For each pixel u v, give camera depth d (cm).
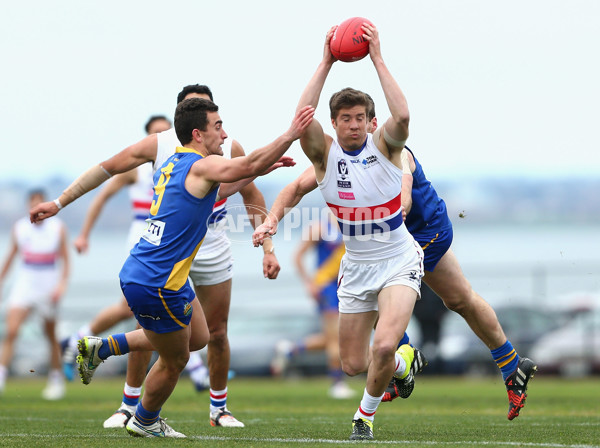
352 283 2191
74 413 3111
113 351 2153
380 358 2053
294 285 7856
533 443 2022
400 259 2152
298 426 2541
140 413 2166
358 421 2155
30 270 4422
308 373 6406
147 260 2023
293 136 1980
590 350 6338
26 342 6744
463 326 6619
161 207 2045
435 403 3653
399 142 2092
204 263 2477
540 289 7012
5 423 2652
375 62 2111
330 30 2148
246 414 3047
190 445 1952
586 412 3105
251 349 6500
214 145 2111
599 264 7456
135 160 2319
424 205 2367
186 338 2075
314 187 2291
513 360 2458
